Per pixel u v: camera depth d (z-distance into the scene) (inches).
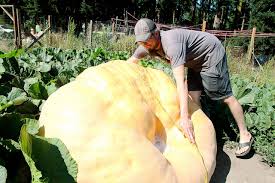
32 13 1143.0
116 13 1357.0
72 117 91.4
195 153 110.0
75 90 99.3
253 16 1033.5
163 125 112.0
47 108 96.6
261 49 868.6
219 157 148.5
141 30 117.0
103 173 86.2
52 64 181.5
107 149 88.4
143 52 137.3
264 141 160.6
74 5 1186.0
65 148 81.3
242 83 226.8
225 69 137.6
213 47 132.6
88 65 220.1
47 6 1144.2
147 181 89.1
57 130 90.0
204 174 106.8
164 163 95.3
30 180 84.5
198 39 130.0
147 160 91.8
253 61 451.8
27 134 77.7
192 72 144.9
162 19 1747.0
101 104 96.9
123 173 87.1
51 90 129.0
